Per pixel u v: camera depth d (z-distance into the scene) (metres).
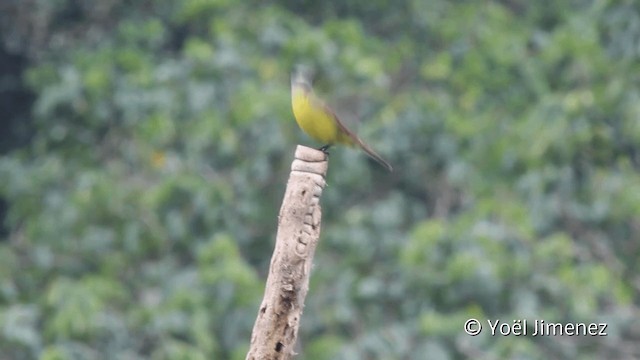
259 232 14.98
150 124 14.88
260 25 15.95
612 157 14.23
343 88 15.36
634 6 14.95
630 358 13.59
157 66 16.36
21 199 15.67
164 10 17.67
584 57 15.24
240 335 13.12
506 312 13.12
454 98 16.16
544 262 13.38
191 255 14.52
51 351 12.24
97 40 17.64
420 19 17.14
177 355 12.52
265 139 14.61
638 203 13.95
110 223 14.60
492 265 12.99
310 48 15.27
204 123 14.75
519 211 13.60
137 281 14.29
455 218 14.92
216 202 14.31
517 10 18.72
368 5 17.25
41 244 14.70
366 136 15.09
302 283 8.03
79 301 12.95
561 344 13.62
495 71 15.96
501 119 15.36
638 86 14.70
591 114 14.12
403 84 16.84
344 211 15.23
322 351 12.96
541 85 15.67
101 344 12.93
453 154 15.06
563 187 14.02
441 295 13.12
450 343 12.77
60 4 18.06
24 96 19.59
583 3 17.75
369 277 13.74
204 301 13.19
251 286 13.22
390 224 14.38
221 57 15.35
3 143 19.48
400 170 15.34
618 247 14.35
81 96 15.70
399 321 13.28
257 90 14.88
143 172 15.08
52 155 16.02
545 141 13.99
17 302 14.18
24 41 18.84
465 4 17.48
